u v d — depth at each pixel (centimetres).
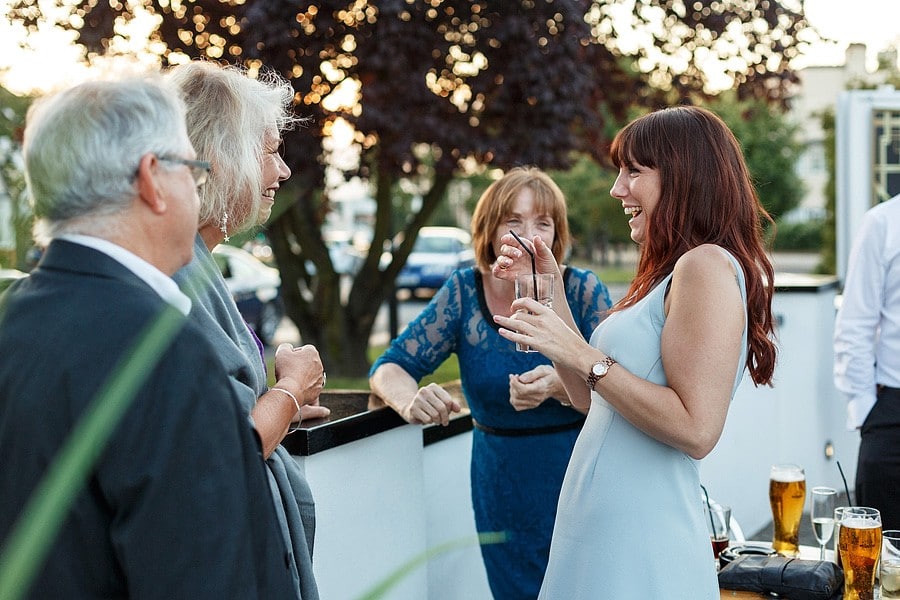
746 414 464
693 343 172
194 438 108
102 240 120
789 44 714
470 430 304
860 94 547
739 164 188
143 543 105
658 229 187
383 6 582
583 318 253
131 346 109
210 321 153
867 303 303
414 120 652
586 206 3041
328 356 911
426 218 906
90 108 119
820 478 492
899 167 545
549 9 632
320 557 213
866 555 205
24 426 109
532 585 248
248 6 579
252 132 165
